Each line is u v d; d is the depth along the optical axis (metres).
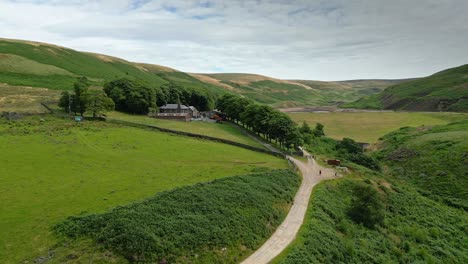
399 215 74.94
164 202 48.75
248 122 135.25
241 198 55.34
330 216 61.16
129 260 36.47
